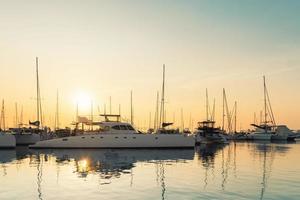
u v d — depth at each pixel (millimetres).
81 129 57312
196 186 22344
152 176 26672
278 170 30797
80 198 18906
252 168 32250
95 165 34188
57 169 31078
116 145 54906
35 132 66938
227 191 20750
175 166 33531
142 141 55250
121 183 23469
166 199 18625
